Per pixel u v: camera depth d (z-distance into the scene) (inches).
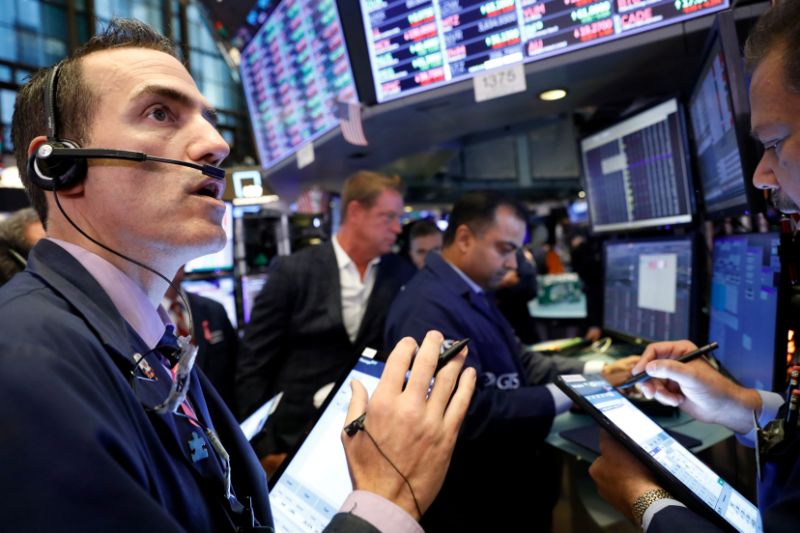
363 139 67.3
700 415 35.4
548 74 53.5
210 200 22.4
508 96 60.9
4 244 53.2
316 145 83.8
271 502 31.6
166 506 17.9
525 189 389.4
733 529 23.2
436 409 21.1
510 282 94.2
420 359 22.1
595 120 80.4
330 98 75.1
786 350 33.9
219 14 98.0
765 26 21.2
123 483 14.7
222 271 110.3
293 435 70.3
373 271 76.7
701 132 49.7
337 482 31.1
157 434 19.0
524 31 52.2
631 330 69.0
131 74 21.7
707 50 42.2
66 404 14.8
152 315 23.1
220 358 71.2
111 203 21.0
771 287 36.9
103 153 20.5
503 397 48.3
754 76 21.8
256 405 69.4
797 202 22.0
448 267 56.4
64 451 14.1
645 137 60.3
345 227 75.6
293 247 120.2
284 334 73.0
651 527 24.3
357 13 61.6
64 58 22.9
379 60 62.5
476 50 55.6
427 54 58.8
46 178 21.0
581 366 60.4
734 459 45.4
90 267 21.0
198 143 22.3
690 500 23.9
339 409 33.6
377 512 18.8
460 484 51.3
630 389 51.5
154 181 21.2
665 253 60.2
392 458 19.7
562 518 52.2
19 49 223.6
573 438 48.4
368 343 72.9
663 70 54.5
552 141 385.1
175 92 22.2
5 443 13.8
